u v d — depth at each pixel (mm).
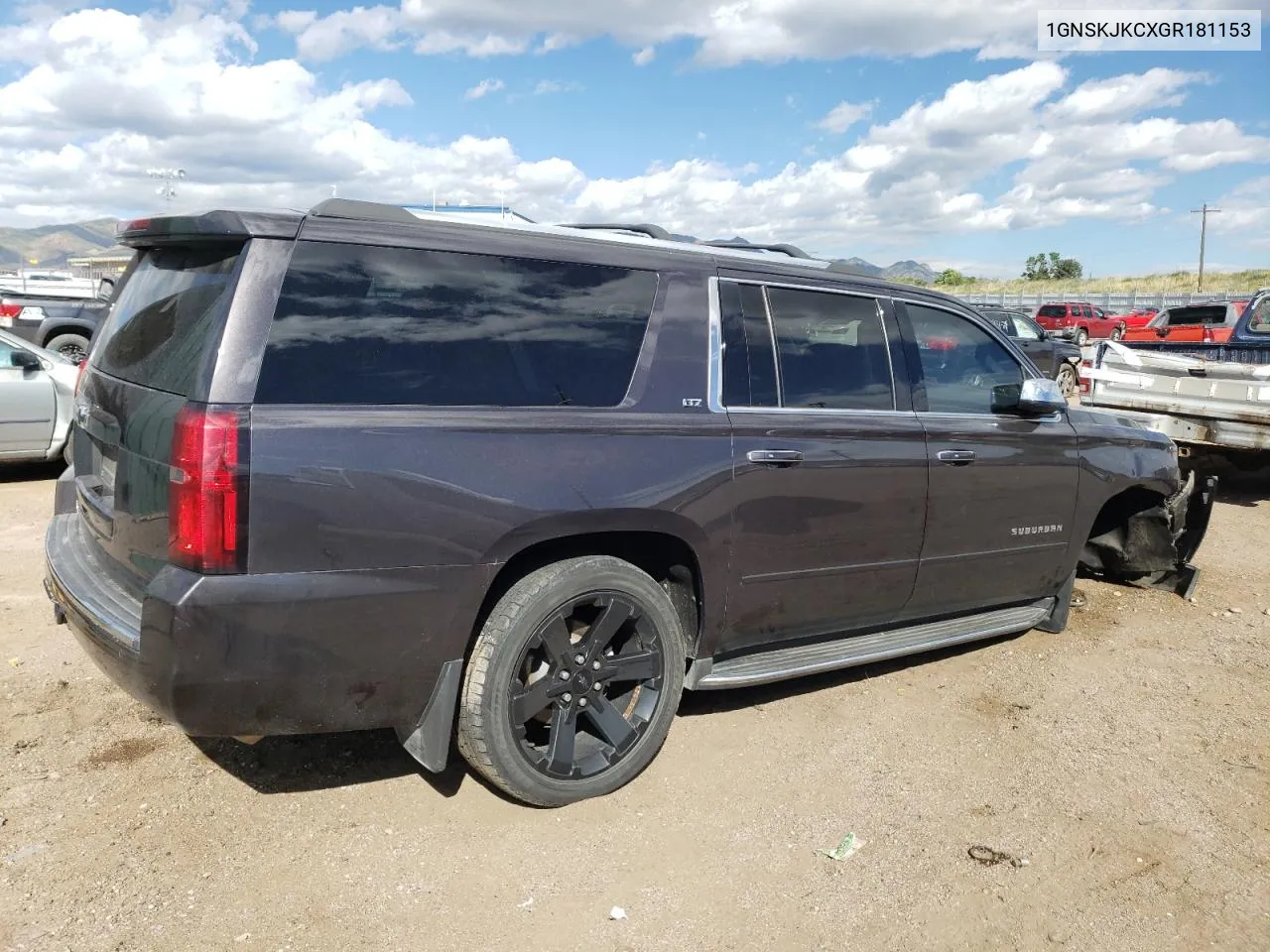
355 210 2885
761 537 3566
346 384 2734
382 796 3279
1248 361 10805
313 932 2602
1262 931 2787
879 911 2803
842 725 4000
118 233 3371
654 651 3365
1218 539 7574
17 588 5215
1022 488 4531
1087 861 3094
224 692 2613
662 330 3385
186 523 2545
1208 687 4555
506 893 2805
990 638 5156
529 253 3154
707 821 3232
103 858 2861
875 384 4047
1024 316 19547
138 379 3006
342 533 2668
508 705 3014
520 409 3016
